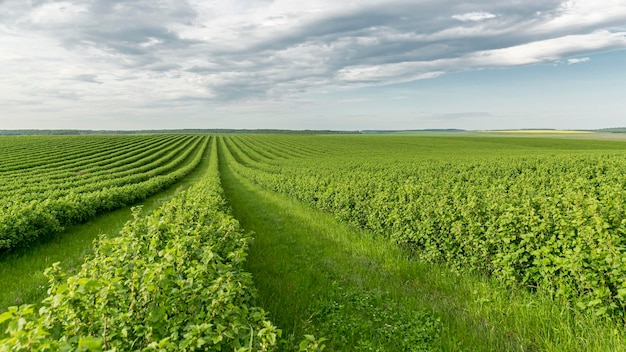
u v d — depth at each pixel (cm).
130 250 598
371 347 595
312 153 7388
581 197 888
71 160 5272
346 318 687
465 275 828
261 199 2397
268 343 373
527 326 615
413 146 8831
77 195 1764
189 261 551
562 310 605
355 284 853
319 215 1675
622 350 503
